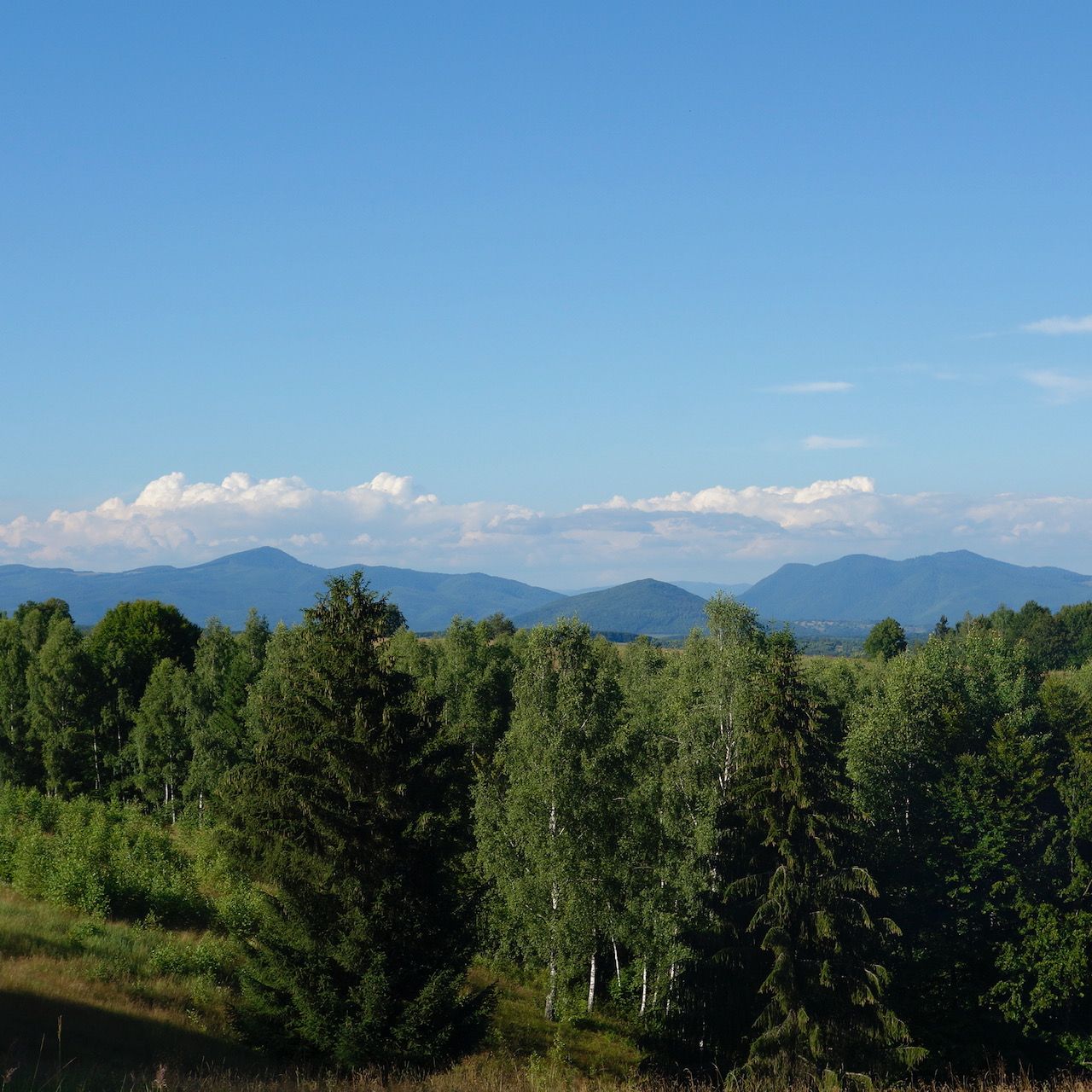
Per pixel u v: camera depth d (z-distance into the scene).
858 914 30.19
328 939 22.86
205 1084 13.79
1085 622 155.88
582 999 40.88
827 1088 24.89
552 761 38.31
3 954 28.67
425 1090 14.51
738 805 34.97
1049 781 46.16
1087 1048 35.62
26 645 92.31
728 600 45.19
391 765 23.81
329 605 25.88
